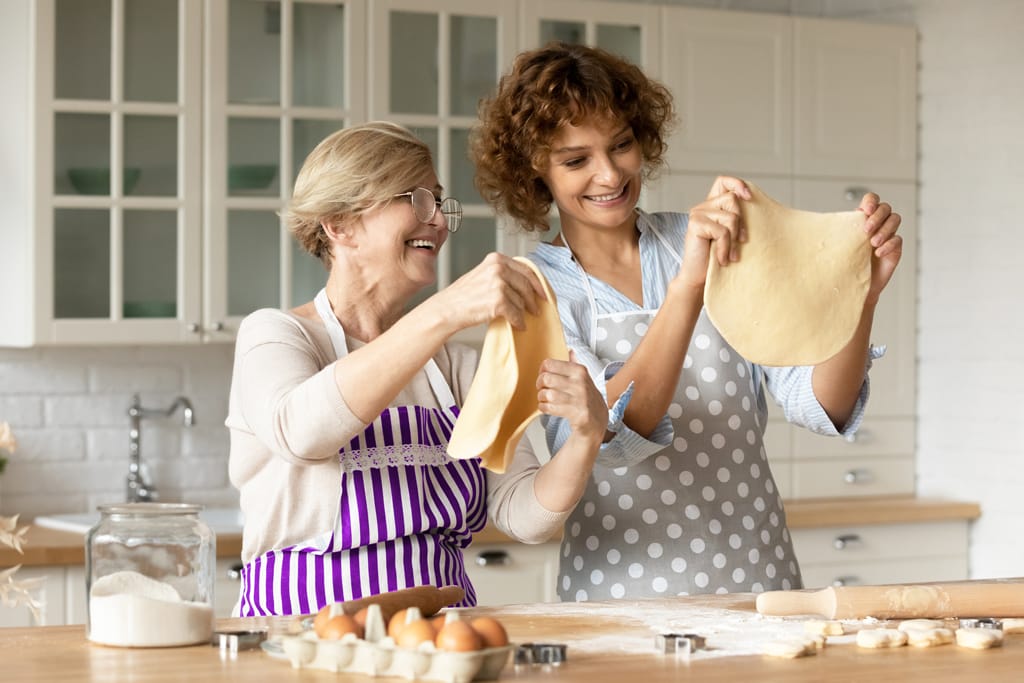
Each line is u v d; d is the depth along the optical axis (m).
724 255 1.76
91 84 3.30
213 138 3.39
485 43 3.61
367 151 1.75
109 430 3.69
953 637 1.48
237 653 1.40
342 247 1.80
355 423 1.55
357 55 3.48
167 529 1.46
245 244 3.43
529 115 1.98
